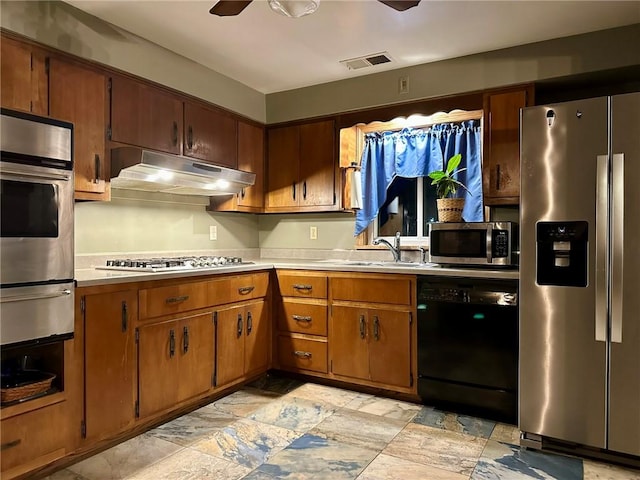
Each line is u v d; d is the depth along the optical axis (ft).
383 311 9.78
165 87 9.78
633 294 6.90
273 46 9.66
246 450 7.47
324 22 8.59
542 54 9.42
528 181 7.63
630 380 6.95
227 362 9.77
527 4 7.91
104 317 7.30
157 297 8.18
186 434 8.05
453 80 10.32
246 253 13.41
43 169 6.46
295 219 13.39
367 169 12.00
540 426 7.56
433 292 9.22
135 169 8.66
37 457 6.42
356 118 11.75
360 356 10.05
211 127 11.06
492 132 9.97
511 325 8.53
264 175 13.05
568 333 7.35
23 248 6.24
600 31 8.90
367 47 9.73
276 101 12.76
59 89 7.82
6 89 7.08
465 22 8.58
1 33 7.02
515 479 6.63
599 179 7.09
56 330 6.61
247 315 10.37
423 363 9.34
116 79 8.82
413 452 7.44
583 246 7.24
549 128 7.45
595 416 7.18
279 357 11.15
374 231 12.46
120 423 7.54
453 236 9.50
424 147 11.33
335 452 7.41
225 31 8.96
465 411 9.16
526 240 7.66
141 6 7.97
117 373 7.48
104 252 9.62
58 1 7.74
